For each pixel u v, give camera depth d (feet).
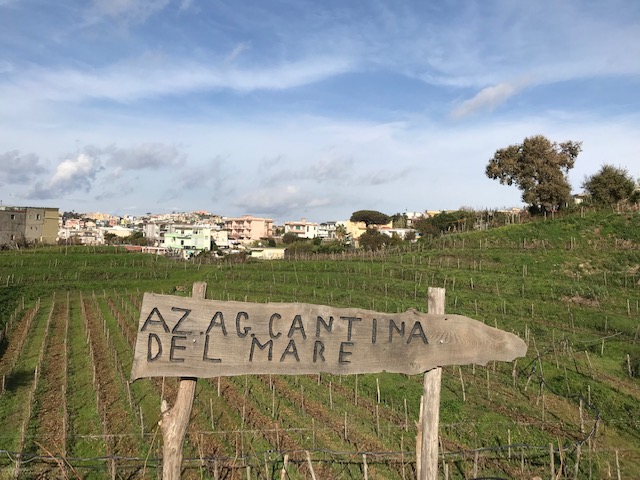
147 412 60.18
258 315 15.76
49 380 74.38
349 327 16.53
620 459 45.78
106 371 79.46
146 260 237.04
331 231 526.98
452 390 67.36
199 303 15.29
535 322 98.43
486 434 52.54
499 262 142.00
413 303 120.57
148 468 44.93
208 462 44.24
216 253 351.67
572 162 190.29
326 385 71.36
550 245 147.95
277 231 557.33
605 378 68.18
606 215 153.58
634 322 87.81
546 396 64.34
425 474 16.88
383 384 69.92
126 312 140.05
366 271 161.38
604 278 114.01
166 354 14.88
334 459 46.11
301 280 167.12
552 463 37.17
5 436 52.11
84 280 196.54
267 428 55.06
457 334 17.43
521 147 196.95
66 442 51.01
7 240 276.00
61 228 536.01
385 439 52.03
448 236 181.16
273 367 15.74
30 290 169.78
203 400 64.03
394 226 449.06
